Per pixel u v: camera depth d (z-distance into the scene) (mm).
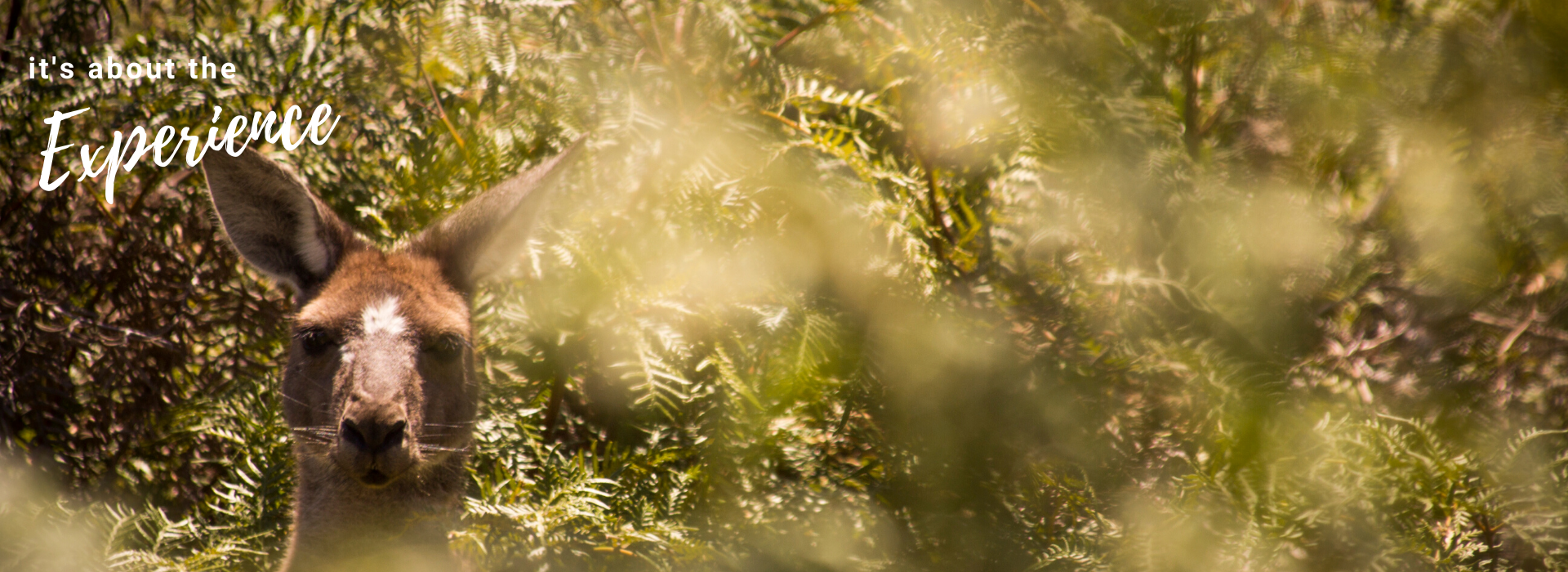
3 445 6070
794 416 5918
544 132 6047
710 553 5156
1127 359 5859
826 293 6039
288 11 6348
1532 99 6000
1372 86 6090
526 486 5422
